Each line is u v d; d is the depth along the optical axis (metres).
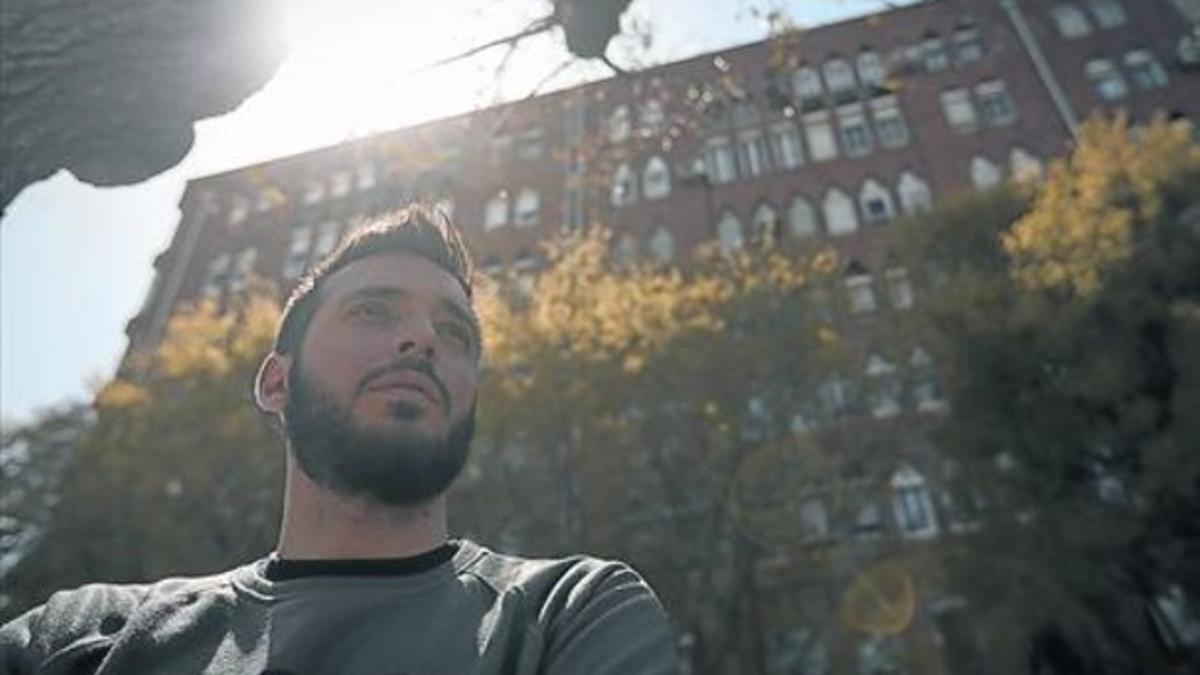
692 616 13.95
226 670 1.03
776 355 14.59
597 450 14.37
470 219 31.61
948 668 14.62
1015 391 14.02
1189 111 26.70
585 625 1.07
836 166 29.84
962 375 14.40
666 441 14.23
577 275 16.86
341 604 1.10
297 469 1.28
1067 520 13.02
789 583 14.53
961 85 30.12
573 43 5.18
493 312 15.21
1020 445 13.79
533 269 29.45
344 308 1.32
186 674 1.03
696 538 14.14
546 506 14.45
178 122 2.36
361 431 1.20
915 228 17.91
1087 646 12.91
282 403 1.36
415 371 1.26
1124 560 12.97
